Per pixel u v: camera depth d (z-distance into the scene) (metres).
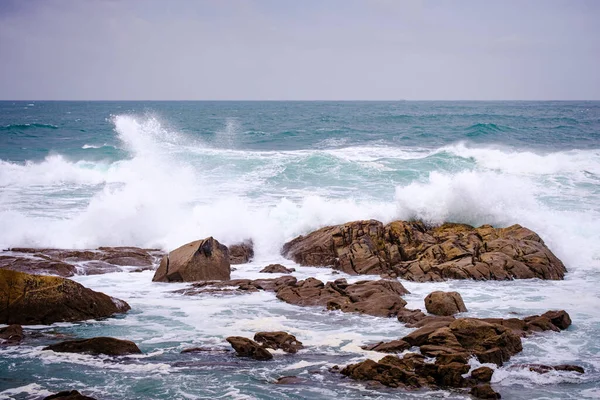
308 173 30.42
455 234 19.56
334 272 18.20
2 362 10.84
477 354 10.78
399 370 10.07
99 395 9.52
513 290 16.19
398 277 17.56
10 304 13.07
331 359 11.05
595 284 16.98
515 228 19.72
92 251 19.27
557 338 12.29
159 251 20.05
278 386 9.89
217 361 10.95
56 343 11.77
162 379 10.13
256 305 14.66
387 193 26.38
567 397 9.58
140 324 13.17
